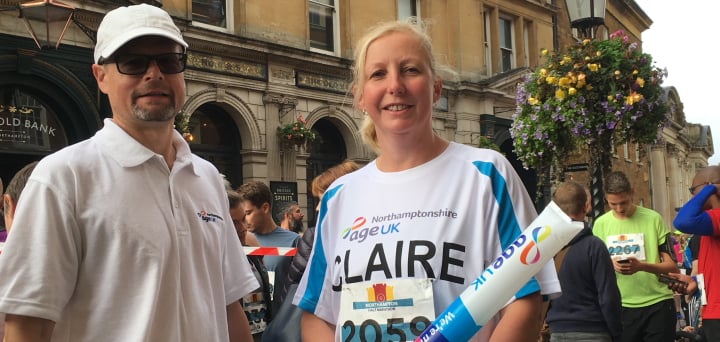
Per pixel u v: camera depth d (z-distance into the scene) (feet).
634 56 17.56
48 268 5.71
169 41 6.65
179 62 6.76
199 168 7.39
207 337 6.64
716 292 12.89
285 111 39.45
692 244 18.33
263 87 38.52
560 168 20.35
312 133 39.17
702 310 13.37
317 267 6.72
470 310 4.91
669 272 15.64
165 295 6.24
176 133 7.23
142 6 6.79
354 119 43.78
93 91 30.66
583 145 18.76
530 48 60.70
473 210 5.75
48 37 26.48
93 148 6.36
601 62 17.57
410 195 5.98
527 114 19.58
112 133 6.47
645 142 18.10
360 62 6.40
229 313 7.86
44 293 5.65
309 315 6.73
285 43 40.06
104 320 5.94
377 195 6.19
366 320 5.73
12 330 5.67
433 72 6.39
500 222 5.70
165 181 6.62
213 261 7.06
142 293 6.04
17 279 5.63
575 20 20.75
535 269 4.85
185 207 6.75
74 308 6.02
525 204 5.81
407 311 5.57
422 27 6.49
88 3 29.96
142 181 6.40
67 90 29.58
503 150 58.54
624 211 17.04
